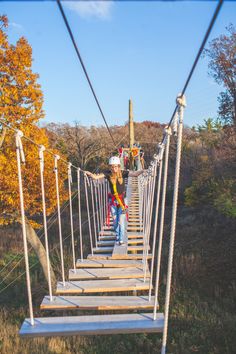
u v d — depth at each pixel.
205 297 13.03
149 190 6.62
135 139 42.12
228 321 10.87
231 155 22.92
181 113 3.47
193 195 24.27
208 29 2.24
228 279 14.20
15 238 22.47
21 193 3.93
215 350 9.59
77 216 26.31
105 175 7.43
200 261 15.95
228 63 22.45
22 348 10.06
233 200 19.33
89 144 38.50
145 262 5.94
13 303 14.09
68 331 3.85
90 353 10.00
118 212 7.31
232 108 23.47
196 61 2.71
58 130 40.50
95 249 7.13
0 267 18.20
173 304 12.52
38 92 15.20
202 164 25.34
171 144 31.22
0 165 14.58
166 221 23.25
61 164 18.14
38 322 4.05
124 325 3.97
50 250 19.41
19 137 3.88
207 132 30.78
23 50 14.71
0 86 14.52
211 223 20.80
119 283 5.28
